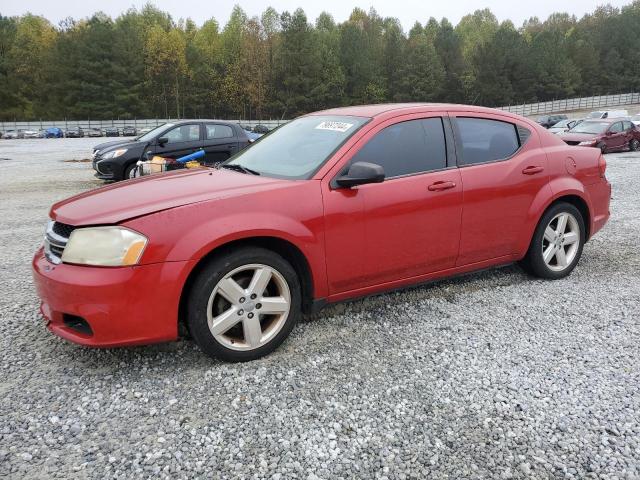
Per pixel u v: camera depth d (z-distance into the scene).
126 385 3.00
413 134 3.88
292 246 3.32
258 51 77.62
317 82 75.00
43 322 3.89
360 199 3.51
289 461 2.37
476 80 81.88
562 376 3.08
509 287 4.56
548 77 83.38
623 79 91.75
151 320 2.93
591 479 2.26
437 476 2.29
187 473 2.29
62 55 73.50
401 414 2.72
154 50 76.06
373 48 85.56
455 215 3.95
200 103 79.56
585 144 19.17
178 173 3.91
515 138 4.43
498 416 2.70
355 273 3.59
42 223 7.65
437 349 3.43
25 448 2.45
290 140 4.06
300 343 3.51
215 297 3.12
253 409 2.76
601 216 4.98
